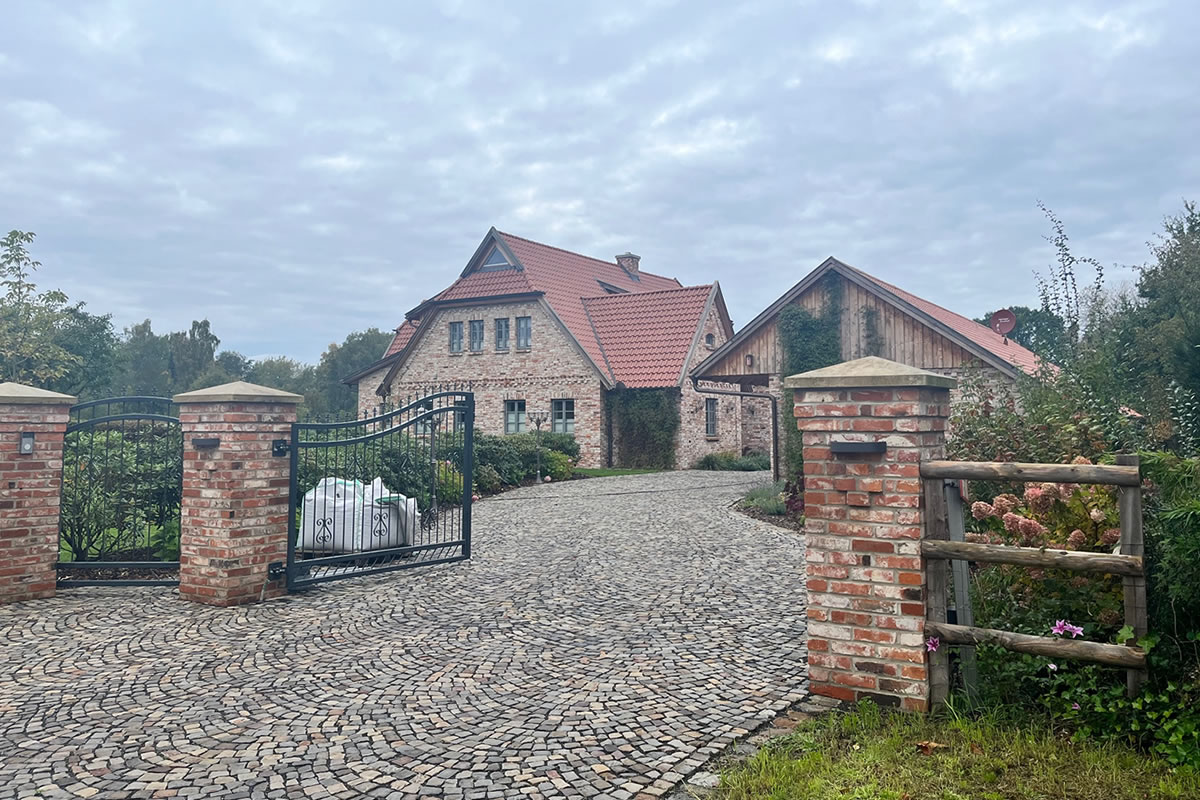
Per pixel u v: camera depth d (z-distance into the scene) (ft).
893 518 14.02
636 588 25.13
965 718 12.98
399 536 31.83
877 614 14.15
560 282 93.91
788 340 54.70
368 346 204.85
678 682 15.92
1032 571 14.66
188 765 12.20
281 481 24.95
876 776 11.13
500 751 12.63
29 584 24.32
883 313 51.72
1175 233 53.16
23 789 11.39
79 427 25.70
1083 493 14.98
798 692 15.07
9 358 70.33
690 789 11.28
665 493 55.01
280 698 15.30
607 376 81.76
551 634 19.98
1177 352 28.09
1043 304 31.94
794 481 41.83
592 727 13.60
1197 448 24.56
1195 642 12.17
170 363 228.43
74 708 14.78
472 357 89.56
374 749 12.77
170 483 30.50
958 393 46.21
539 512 45.62
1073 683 12.52
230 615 22.25
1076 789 10.50
